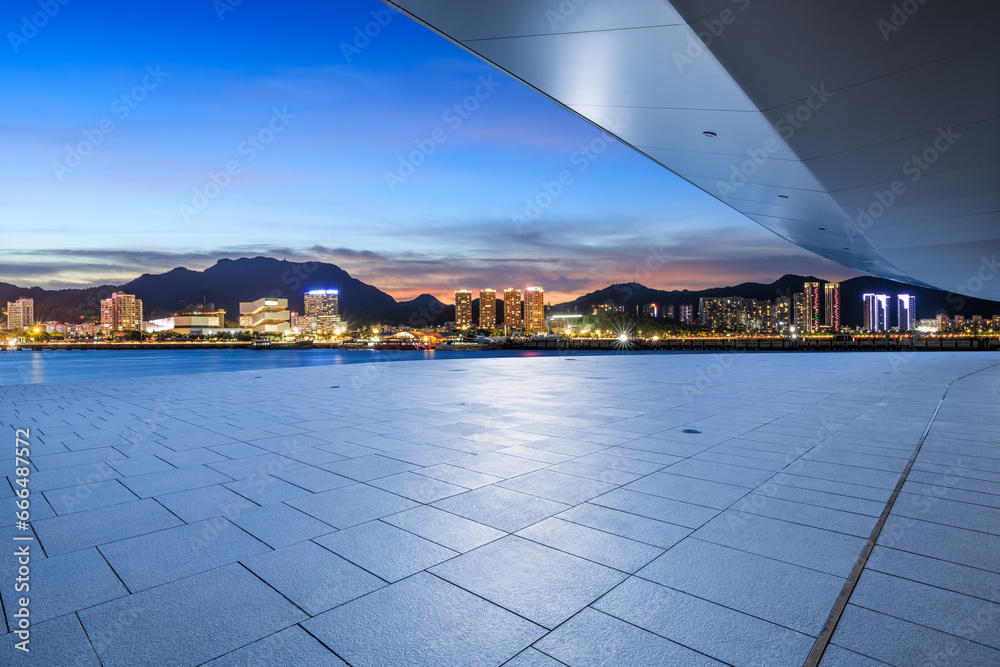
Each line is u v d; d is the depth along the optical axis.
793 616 3.43
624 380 17.64
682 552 4.36
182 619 3.43
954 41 6.65
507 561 4.22
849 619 3.40
